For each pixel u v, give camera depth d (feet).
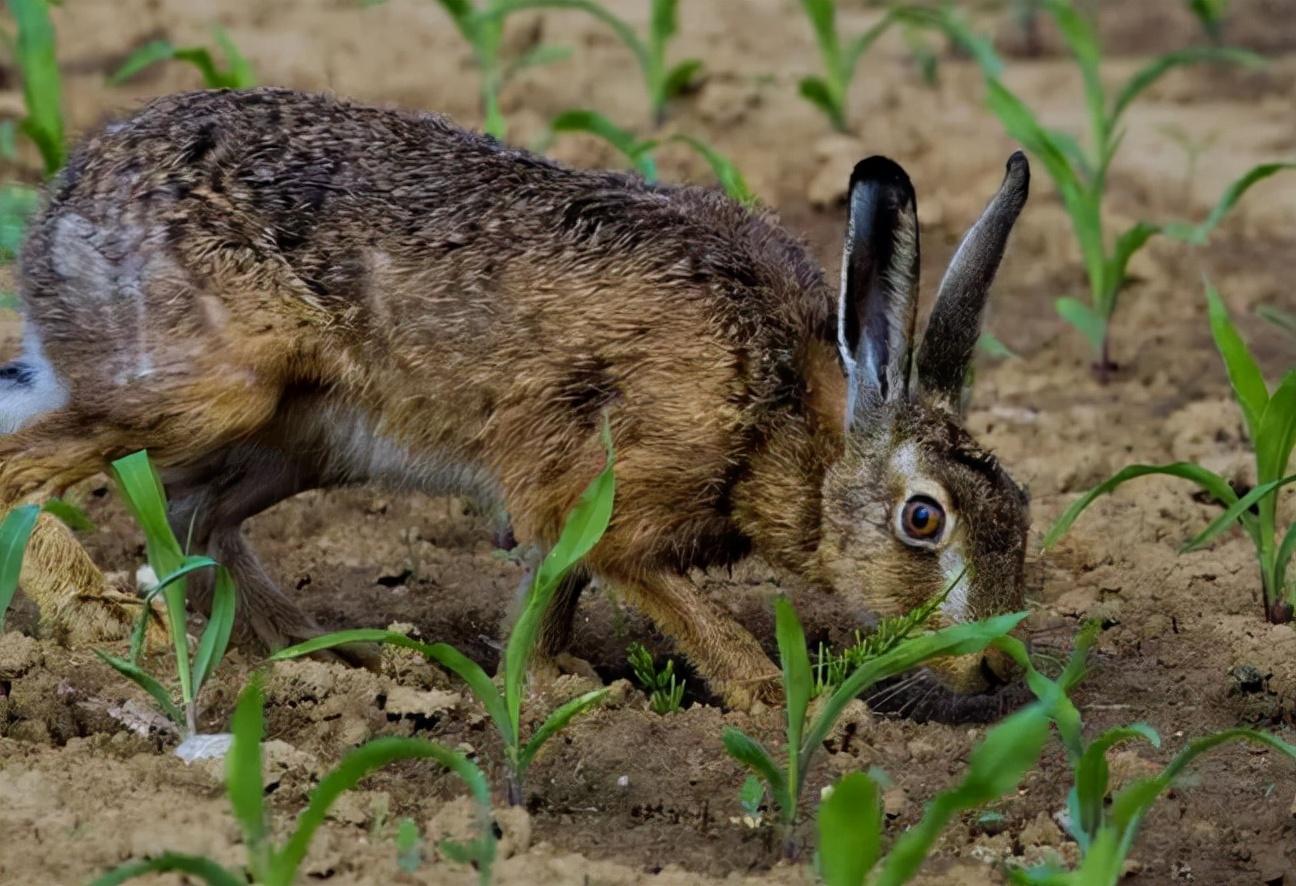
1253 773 34.47
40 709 33.96
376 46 75.05
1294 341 56.18
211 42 73.82
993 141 68.39
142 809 30.22
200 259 35.37
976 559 35.83
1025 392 53.42
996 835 31.94
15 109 64.44
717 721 35.42
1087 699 37.42
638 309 35.70
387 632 31.24
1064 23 58.44
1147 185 66.18
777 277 37.04
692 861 30.63
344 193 36.01
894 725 35.58
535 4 64.03
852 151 64.85
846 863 26.50
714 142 66.95
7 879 28.12
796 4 85.61
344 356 36.37
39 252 36.58
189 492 38.58
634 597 37.32
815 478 36.78
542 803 32.40
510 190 36.45
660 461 36.14
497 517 38.96
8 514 35.40
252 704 26.73
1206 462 48.14
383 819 30.86
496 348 36.04
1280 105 74.43
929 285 57.11
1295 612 40.60
